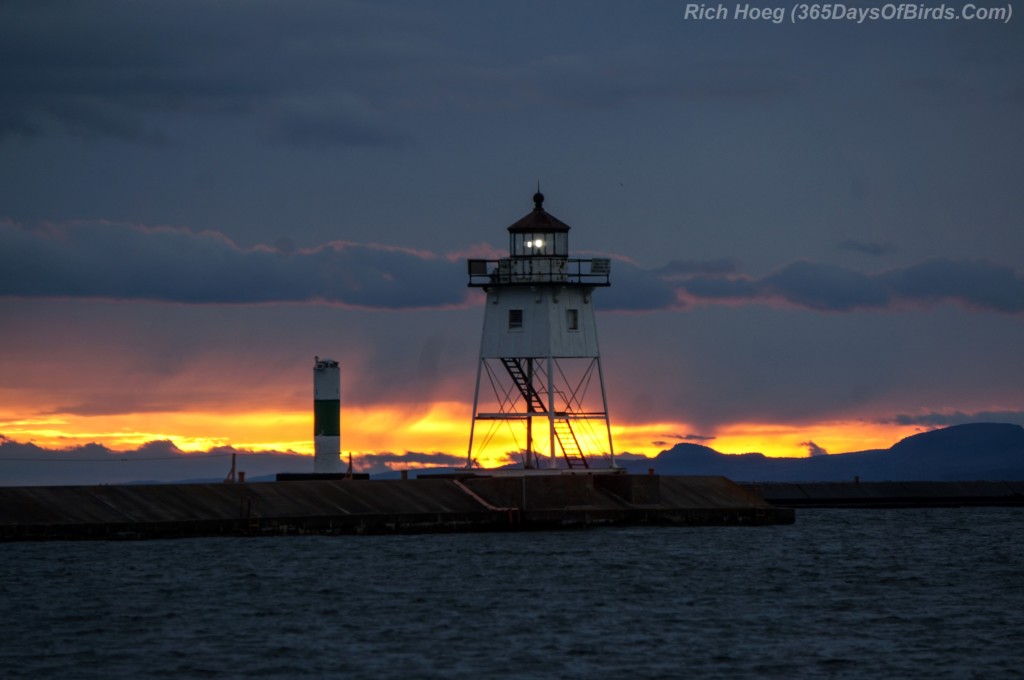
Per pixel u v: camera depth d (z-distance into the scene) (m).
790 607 122.31
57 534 148.00
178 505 157.62
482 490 181.62
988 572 147.50
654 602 123.81
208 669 96.56
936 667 98.81
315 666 97.69
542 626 111.75
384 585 130.00
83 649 101.69
